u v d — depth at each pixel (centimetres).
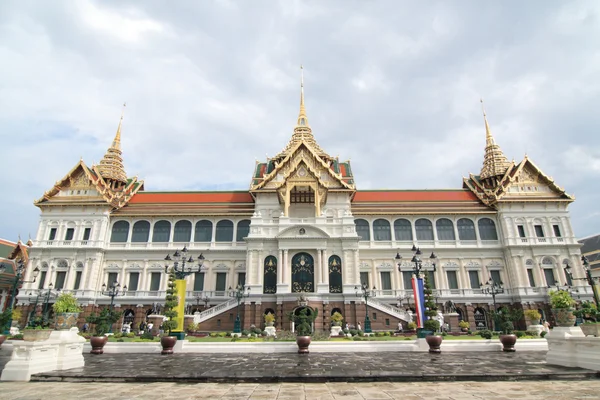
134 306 5559
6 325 3128
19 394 1386
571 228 5831
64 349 1925
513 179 6122
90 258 5678
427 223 6034
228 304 4784
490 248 5803
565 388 1455
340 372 1791
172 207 6197
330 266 4941
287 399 1310
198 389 1495
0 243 7612
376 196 6456
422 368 1909
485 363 2072
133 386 1554
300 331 2838
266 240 5062
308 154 6191
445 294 5572
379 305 4684
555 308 2053
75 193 6116
